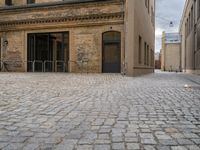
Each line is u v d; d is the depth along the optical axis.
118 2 18.22
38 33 21.08
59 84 9.70
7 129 3.64
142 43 19.84
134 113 4.66
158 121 4.08
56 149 2.85
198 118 4.29
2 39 22.22
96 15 18.89
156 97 6.57
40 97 6.48
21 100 6.03
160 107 5.23
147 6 23.89
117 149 2.84
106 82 10.65
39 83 10.03
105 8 18.62
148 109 5.02
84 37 19.44
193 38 24.62
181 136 3.30
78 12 19.44
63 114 4.57
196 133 3.43
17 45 21.72
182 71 39.66
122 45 18.25
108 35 18.84
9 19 21.70
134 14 15.70
